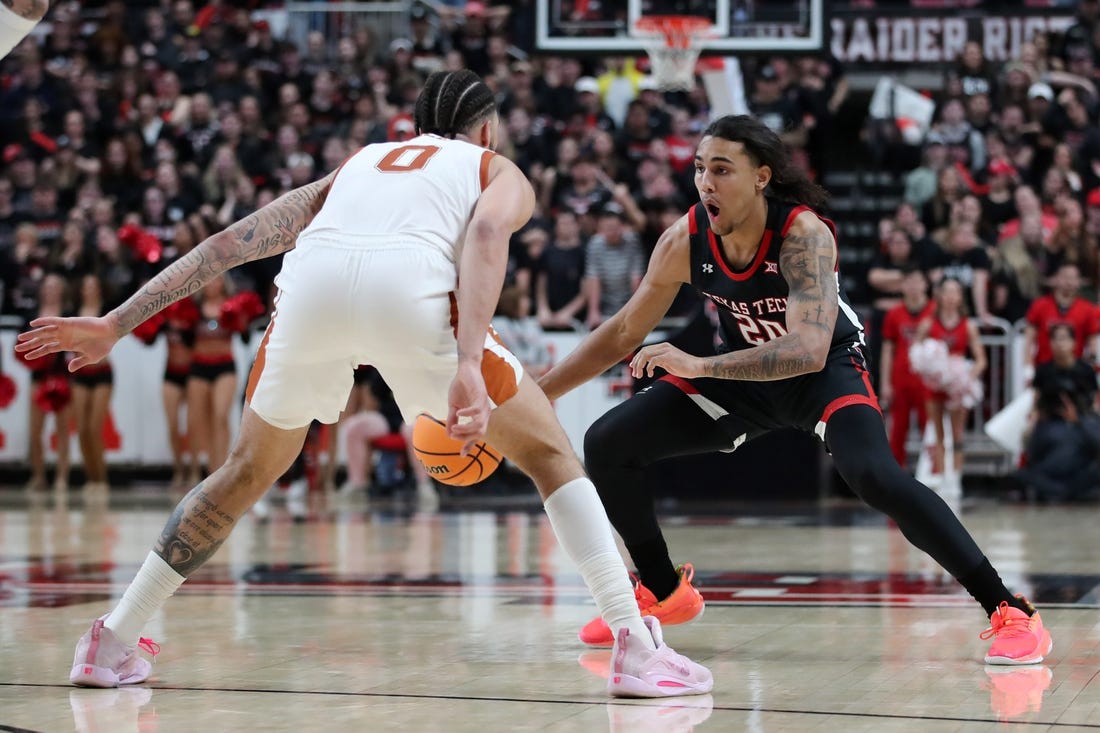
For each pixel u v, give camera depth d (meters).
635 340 6.38
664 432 6.20
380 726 4.42
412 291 4.80
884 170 23.92
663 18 18.47
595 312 19.20
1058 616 7.03
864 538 12.26
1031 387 18.27
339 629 6.74
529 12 18.86
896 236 19.83
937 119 22.94
